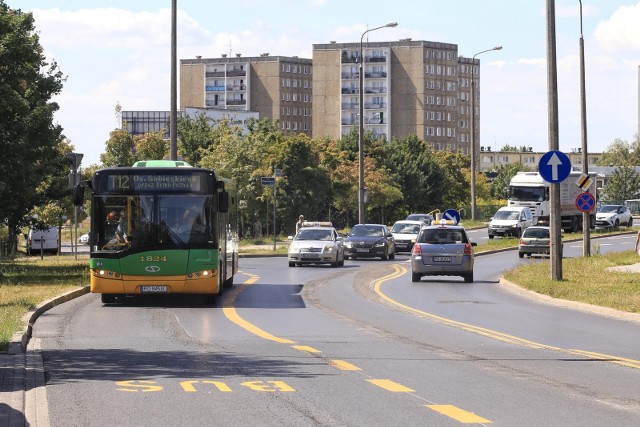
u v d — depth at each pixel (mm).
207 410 13555
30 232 89875
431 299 35344
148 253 31266
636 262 53031
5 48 40750
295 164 105875
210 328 25031
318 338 22797
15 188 44469
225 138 97688
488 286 42375
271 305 32250
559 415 13148
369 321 27109
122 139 99375
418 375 16875
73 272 45812
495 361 18750
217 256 31625
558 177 39469
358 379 16375
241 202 95000
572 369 17672
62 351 20172
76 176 45750
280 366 17953
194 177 31609
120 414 13289
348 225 119875
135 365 18062
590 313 30062
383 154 141000
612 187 193500
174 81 51656
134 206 31484
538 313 29984
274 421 12758
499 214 93938
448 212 69062
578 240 88938
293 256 55938
